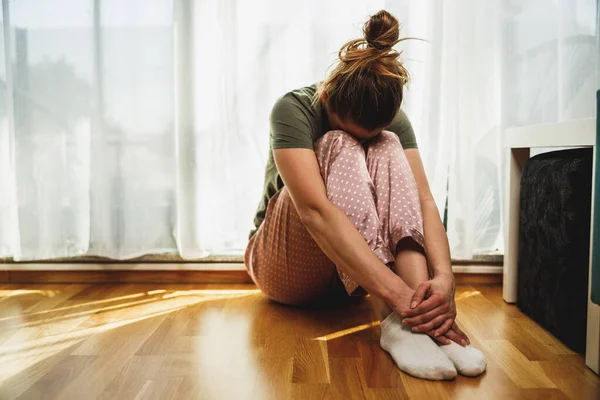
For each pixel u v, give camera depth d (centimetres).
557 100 199
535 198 161
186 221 205
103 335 149
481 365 120
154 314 170
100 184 204
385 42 134
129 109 203
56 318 166
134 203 206
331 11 197
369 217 130
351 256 126
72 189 206
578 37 196
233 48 200
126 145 204
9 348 139
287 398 109
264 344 142
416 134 201
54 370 124
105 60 201
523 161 179
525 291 170
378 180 137
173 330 154
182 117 203
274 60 201
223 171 204
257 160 205
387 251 129
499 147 203
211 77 203
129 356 133
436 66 196
